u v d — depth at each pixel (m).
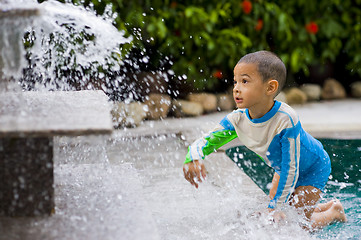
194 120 5.19
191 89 5.88
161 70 5.93
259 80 2.14
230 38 5.91
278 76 2.18
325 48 6.50
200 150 2.30
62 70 4.45
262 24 6.06
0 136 1.34
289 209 2.25
